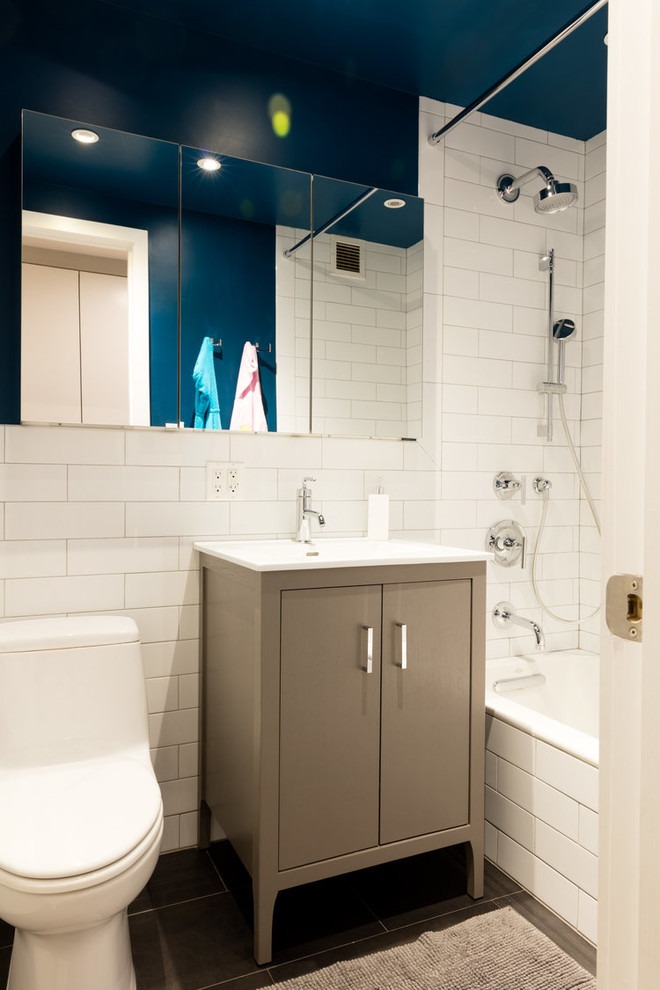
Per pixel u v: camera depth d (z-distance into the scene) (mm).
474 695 1910
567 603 2836
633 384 692
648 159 656
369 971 1582
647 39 670
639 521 690
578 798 1749
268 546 2174
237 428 2166
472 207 2604
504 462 2684
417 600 1821
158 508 2102
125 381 2012
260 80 2232
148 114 2068
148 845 1343
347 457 2385
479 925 1756
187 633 2146
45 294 1918
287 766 1648
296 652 1658
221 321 2141
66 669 1727
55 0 1960
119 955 1394
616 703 713
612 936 710
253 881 1642
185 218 2096
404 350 2441
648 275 645
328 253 2311
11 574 1925
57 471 1974
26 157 1895
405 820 1807
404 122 2479
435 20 2084
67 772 1626
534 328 2744
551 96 2506
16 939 1412
